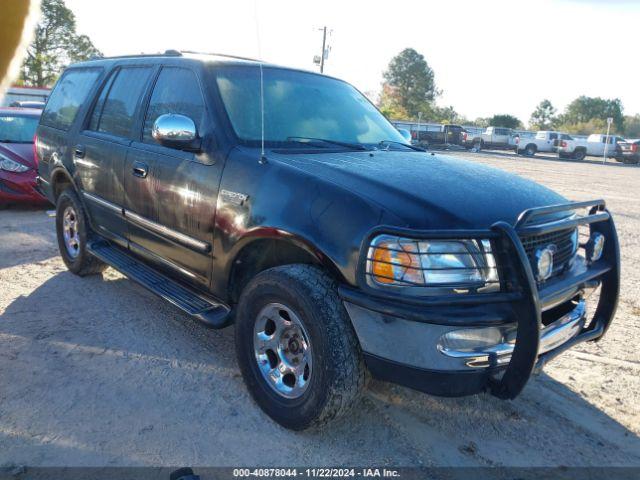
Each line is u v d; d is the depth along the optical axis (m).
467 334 2.51
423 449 2.91
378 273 2.54
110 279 5.35
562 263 3.08
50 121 5.69
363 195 2.78
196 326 4.34
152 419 3.04
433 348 2.49
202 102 3.67
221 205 3.29
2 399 3.17
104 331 4.16
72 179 5.00
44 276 5.37
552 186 16.47
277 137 3.60
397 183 2.93
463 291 2.54
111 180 4.41
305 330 2.77
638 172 27.86
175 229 3.72
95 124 4.86
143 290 5.08
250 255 3.31
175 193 3.66
